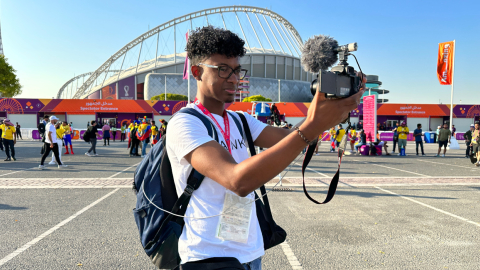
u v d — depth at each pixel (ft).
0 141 50.55
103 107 105.81
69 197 19.07
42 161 31.40
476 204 17.97
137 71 288.51
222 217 3.36
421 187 22.95
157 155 3.82
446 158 46.24
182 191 3.41
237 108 104.88
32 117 104.78
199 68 3.61
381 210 16.62
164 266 3.73
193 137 3.05
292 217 15.30
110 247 11.34
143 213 3.81
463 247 11.62
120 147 64.28
